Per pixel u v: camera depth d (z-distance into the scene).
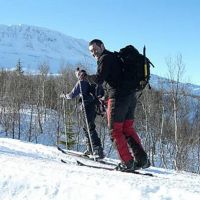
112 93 4.86
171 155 34.12
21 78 53.44
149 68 4.91
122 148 4.87
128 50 4.84
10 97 47.88
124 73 4.82
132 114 5.01
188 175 5.55
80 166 4.83
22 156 5.18
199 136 34.47
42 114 47.59
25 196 3.21
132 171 4.87
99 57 4.98
